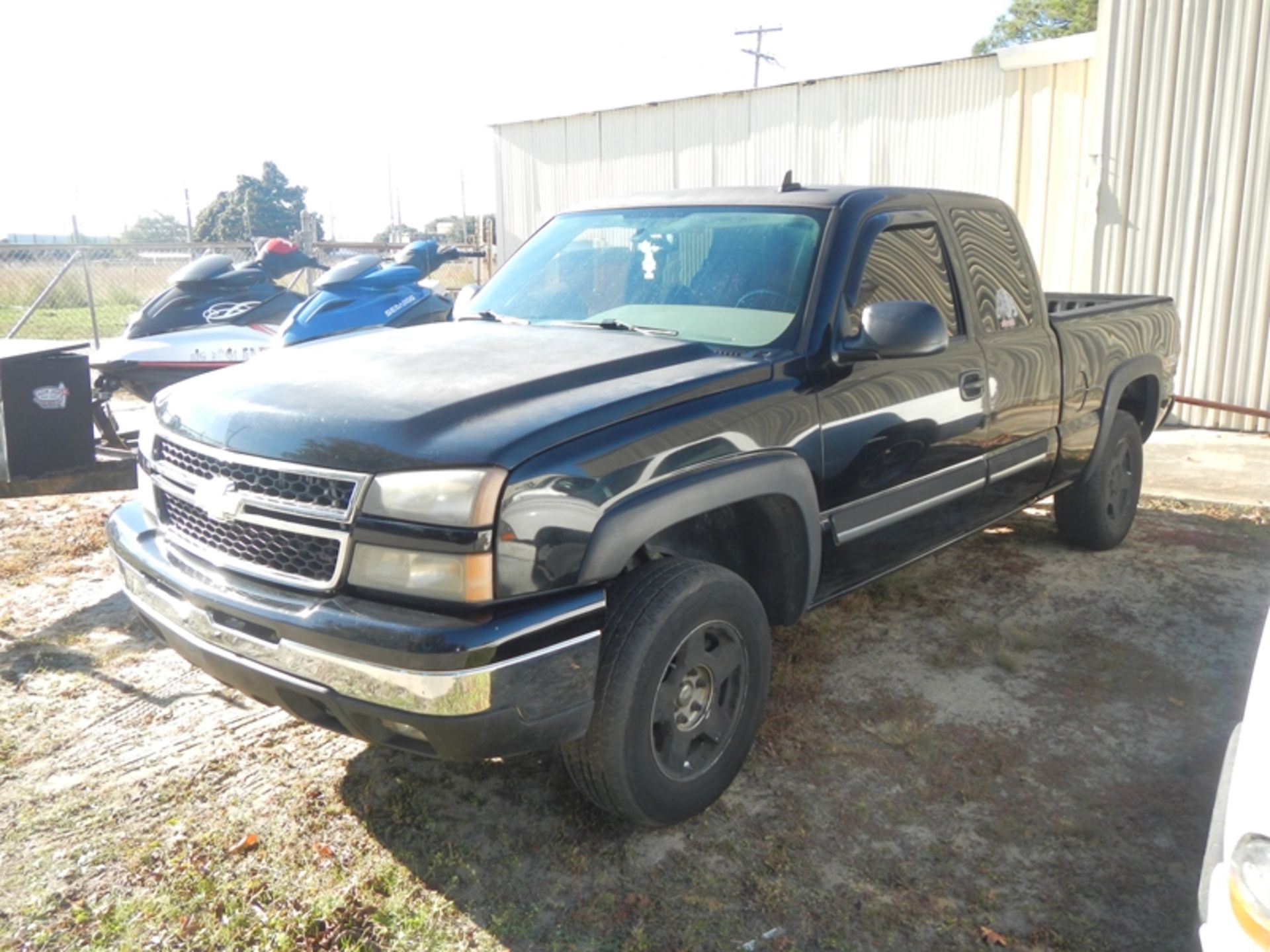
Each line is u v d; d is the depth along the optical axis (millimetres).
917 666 4191
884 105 10805
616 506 2705
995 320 4383
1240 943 1761
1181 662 4246
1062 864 2934
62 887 2814
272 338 7090
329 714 2693
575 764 2838
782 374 3316
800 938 2633
